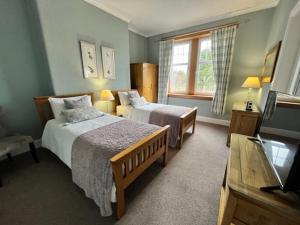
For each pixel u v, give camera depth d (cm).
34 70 242
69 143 165
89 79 296
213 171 195
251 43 316
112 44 330
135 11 313
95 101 313
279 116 106
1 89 213
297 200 72
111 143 146
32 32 231
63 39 244
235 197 80
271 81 211
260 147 125
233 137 144
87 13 272
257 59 316
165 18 347
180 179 180
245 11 304
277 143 102
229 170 95
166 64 434
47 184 171
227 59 337
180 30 402
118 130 182
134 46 434
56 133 191
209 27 357
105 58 317
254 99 334
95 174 128
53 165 206
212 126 371
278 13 246
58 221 127
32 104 246
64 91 257
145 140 150
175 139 251
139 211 137
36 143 255
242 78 340
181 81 440
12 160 218
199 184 171
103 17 301
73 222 126
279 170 85
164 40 424
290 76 167
